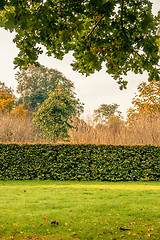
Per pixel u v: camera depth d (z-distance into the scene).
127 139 19.30
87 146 14.56
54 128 18.70
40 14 4.43
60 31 4.52
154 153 14.37
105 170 14.24
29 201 8.32
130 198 8.72
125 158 14.41
